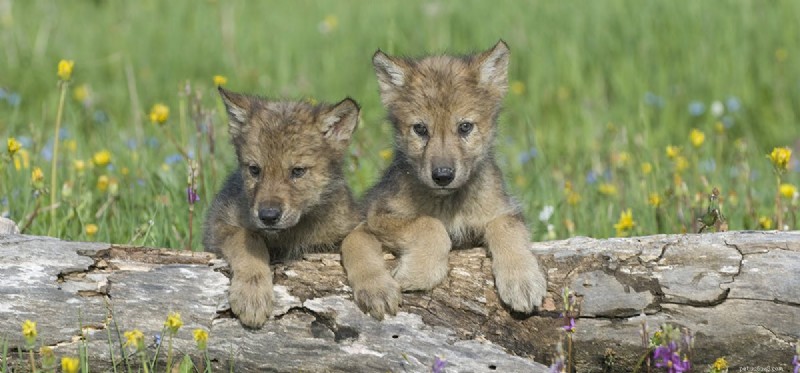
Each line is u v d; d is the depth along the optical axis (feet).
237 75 68.64
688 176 49.83
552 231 41.60
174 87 66.90
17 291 29.04
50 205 40.55
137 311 29.40
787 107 63.67
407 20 74.02
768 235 31.12
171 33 75.05
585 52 69.77
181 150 44.32
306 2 80.43
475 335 30.32
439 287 31.45
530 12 73.36
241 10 79.00
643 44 68.85
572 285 30.86
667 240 31.32
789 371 29.60
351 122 36.70
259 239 33.91
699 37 68.95
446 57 40.04
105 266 30.01
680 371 27.20
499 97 39.45
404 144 37.76
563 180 49.98
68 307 29.12
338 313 29.96
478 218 36.99
